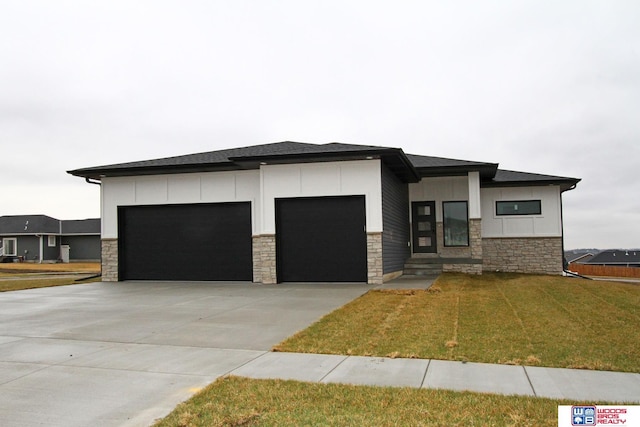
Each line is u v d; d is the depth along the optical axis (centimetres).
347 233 1579
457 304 1088
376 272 1544
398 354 682
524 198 2178
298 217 1619
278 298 1263
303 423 448
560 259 2136
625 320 917
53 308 1167
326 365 641
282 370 621
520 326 860
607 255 5622
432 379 576
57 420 468
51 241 4622
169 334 849
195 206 1784
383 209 1583
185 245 1788
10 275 2725
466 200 2072
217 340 796
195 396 521
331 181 1584
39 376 611
